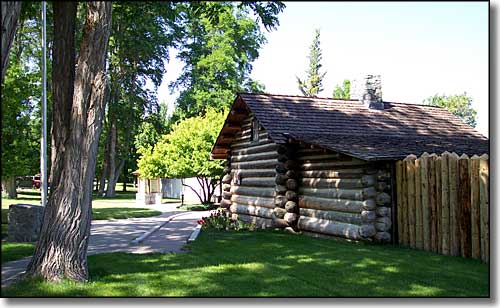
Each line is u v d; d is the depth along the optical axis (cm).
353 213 1133
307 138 1278
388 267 797
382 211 1061
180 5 1388
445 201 928
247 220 1655
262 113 1445
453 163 914
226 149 1908
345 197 1165
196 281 696
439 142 1398
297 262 843
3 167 1945
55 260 673
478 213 858
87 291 636
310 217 1302
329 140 1243
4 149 1938
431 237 961
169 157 2577
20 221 1150
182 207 2608
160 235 1280
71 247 680
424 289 650
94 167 705
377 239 1062
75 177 685
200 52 4144
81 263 690
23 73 2005
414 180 1013
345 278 717
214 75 4009
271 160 1498
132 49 3553
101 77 693
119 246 1062
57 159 740
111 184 3950
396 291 641
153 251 983
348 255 913
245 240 1145
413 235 1012
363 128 1483
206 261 850
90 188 700
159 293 632
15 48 2891
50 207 691
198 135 2500
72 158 685
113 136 3928
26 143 2067
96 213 2023
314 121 1466
